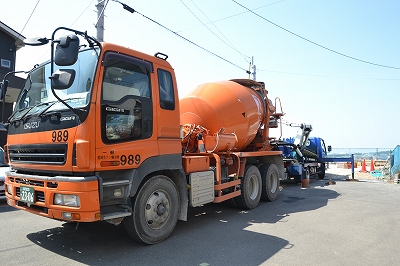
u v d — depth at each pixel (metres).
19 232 5.71
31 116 4.79
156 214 5.15
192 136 7.25
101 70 4.41
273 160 10.33
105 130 4.36
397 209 8.32
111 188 4.53
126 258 4.50
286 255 4.71
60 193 4.16
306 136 15.42
